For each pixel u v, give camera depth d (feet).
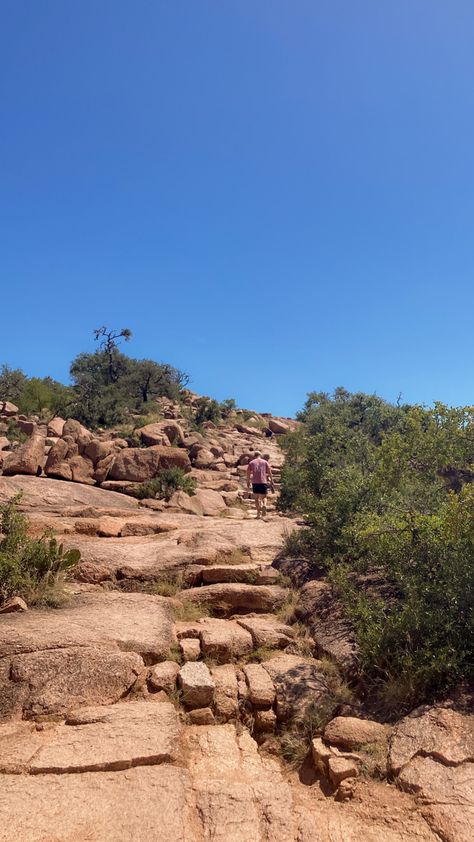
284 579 26.30
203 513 53.47
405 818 11.46
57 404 116.57
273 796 12.24
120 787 12.13
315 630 21.20
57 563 24.25
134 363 163.53
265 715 16.15
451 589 17.79
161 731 14.40
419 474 24.77
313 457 35.68
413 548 19.69
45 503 44.91
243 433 129.59
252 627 21.15
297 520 38.58
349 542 25.63
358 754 13.75
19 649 16.98
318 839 10.90
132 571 26.05
